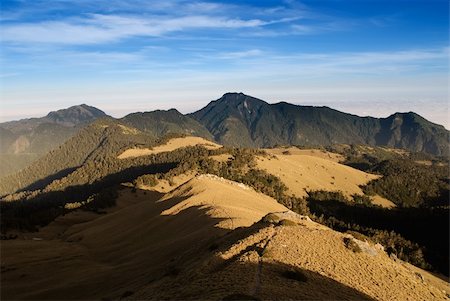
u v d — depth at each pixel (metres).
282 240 49.00
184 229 90.88
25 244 109.50
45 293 66.88
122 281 63.78
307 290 35.59
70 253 99.44
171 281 44.81
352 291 38.97
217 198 125.19
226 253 46.44
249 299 29.69
